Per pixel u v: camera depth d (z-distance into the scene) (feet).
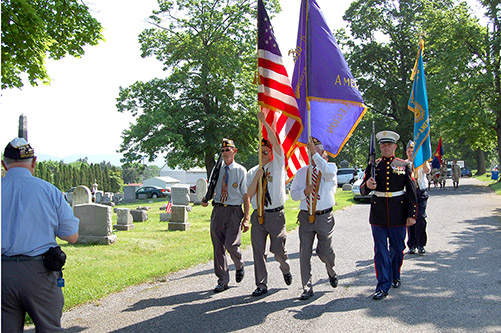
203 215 56.75
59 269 10.85
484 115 91.15
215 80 112.78
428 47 105.40
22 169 11.21
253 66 118.62
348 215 48.80
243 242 32.09
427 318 14.89
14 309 10.58
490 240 29.63
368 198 68.23
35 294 10.55
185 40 113.09
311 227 18.07
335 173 18.24
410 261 24.22
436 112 96.48
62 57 33.17
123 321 15.96
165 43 115.24
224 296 18.75
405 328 14.06
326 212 18.12
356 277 21.01
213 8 114.83
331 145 20.95
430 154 25.91
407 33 124.26
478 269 21.65
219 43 112.57
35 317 10.68
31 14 25.90
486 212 46.39
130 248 32.04
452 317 14.90
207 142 113.80
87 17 31.19
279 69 18.90
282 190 18.65
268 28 18.97
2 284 10.32
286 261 19.04
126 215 43.83
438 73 98.78
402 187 18.52
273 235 18.62
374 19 128.57
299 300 17.62
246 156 123.75
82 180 263.90
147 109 115.34
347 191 99.04
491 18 91.09
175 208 43.52
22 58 28.99
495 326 13.93
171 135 105.40
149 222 52.11
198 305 17.56
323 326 14.56
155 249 31.48
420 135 25.93
